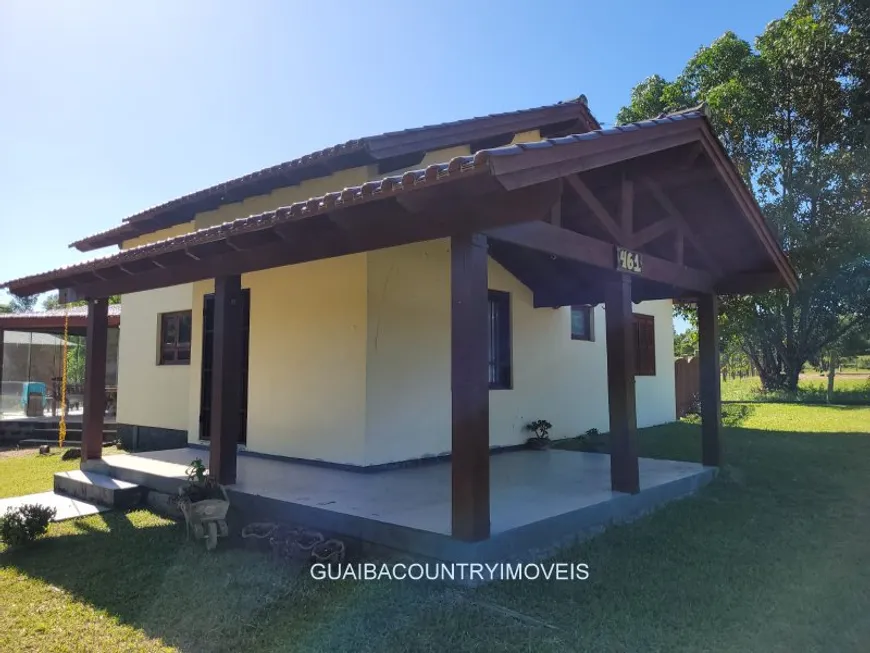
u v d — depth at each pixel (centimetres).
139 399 1045
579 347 973
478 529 373
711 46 1870
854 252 1714
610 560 415
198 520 469
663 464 701
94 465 696
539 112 722
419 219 390
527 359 847
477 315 380
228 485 552
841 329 1981
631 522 509
